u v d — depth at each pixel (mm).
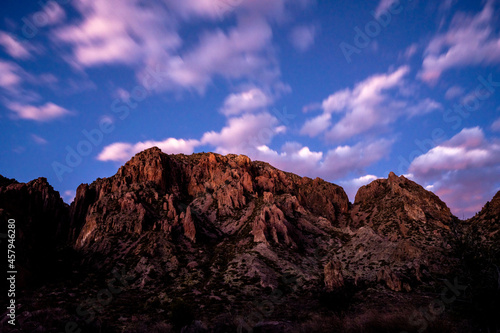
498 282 16188
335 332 20703
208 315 45781
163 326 38625
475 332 15859
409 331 16875
